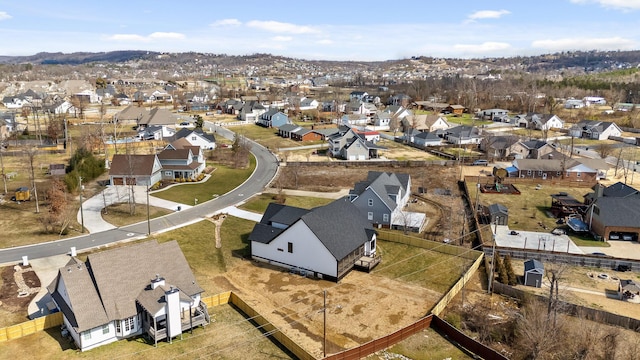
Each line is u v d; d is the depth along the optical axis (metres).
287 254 47.16
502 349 34.47
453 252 51.31
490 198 72.94
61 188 67.81
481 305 40.69
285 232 46.75
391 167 92.88
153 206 66.00
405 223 57.25
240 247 52.50
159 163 79.81
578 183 80.69
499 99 188.88
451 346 34.16
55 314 35.25
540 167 84.25
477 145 115.12
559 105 175.75
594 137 125.31
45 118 143.62
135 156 77.94
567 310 38.66
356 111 161.12
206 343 33.94
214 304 39.38
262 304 39.97
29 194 67.25
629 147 112.81
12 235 53.62
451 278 45.53
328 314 38.47
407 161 94.62
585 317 37.78
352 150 98.75
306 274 45.97
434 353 33.28
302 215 46.75
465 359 32.66
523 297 40.81
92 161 80.75
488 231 58.50
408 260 49.84
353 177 84.81
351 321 37.44
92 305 33.41
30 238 52.97
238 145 98.88
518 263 49.38
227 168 90.56
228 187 77.12
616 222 54.81
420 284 44.28
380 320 37.66
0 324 35.69
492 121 155.88
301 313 38.56
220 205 67.38
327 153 105.38
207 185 78.06
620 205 56.19
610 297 41.88
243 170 89.31
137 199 69.12
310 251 45.50
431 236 56.41
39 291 41.12
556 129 137.75
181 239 53.97
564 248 53.12
